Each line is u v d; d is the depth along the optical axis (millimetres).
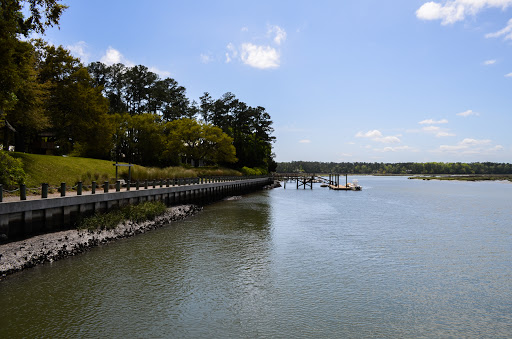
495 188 108250
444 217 35312
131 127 61406
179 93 89000
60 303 11523
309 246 20859
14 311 10797
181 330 10062
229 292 13180
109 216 22203
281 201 49188
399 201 53844
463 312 11891
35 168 28172
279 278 14953
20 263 14328
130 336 9586
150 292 12828
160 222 25906
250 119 102438
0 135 38469
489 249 21078
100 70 71500
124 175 38875
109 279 13930
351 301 12648
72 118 41656
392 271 16391
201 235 22906
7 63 18328
